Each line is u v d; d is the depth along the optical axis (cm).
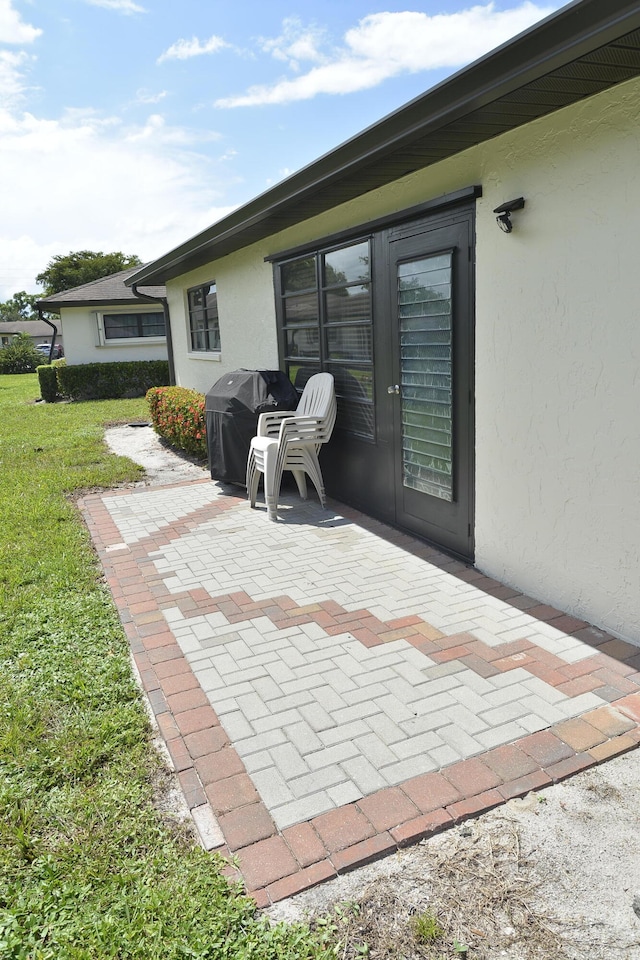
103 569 454
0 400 1825
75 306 1706
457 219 396
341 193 491
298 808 218
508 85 263
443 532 455
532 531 369
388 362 498
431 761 240
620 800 220
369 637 338
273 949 167
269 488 554
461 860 197
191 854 200
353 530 521
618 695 277
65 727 268
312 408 590
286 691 291
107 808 222
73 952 166
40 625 362
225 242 710
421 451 468
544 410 346
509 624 345
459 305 404
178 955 166
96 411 1427
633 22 207
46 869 195
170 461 852
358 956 167
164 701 287
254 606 383
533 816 214
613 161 286
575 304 317
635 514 302
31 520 573
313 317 625
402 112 315
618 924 175
